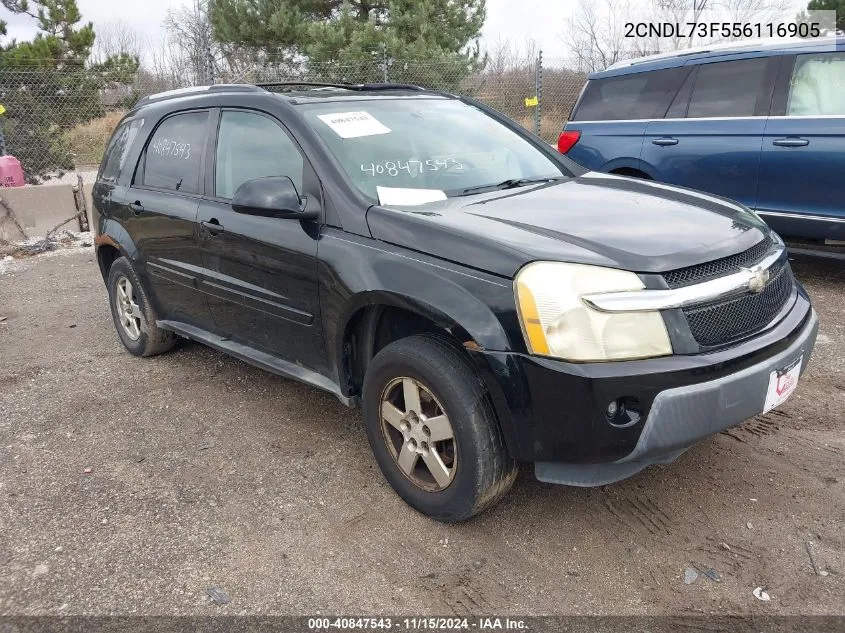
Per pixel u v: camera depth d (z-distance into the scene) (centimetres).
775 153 571
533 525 289
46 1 1345
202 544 286
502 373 250
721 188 613
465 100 431
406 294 275
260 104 369
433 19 1512
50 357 513
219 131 396
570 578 258
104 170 508
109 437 382
